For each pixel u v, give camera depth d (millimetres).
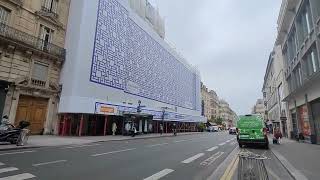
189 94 69812
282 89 38375
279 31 32406
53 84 26391
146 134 36750
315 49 19891
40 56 25109
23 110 23406
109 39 32719
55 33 27453
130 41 38750
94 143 19156
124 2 37656
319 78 18719
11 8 22859
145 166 9430
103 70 30875
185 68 68375
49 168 8406
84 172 7969
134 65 39438
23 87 23172
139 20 43094
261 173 4723
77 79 26734
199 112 76938
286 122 36344
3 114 21391
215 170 8969
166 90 53469
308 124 23297
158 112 43156
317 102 20953
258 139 17828
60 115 26672
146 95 43219
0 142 15102
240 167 4953
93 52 29406
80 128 26188
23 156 10867
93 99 27359
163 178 7488
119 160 10734
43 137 21703
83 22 28266
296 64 26000
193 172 8523
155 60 48875
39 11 25406
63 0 28906
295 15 24641
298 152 14539
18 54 22938
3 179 6703
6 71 21891
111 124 31859
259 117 18531
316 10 18812
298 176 7645
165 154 13258
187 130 62812
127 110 32688
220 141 25000
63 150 13688
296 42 26047
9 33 22344
